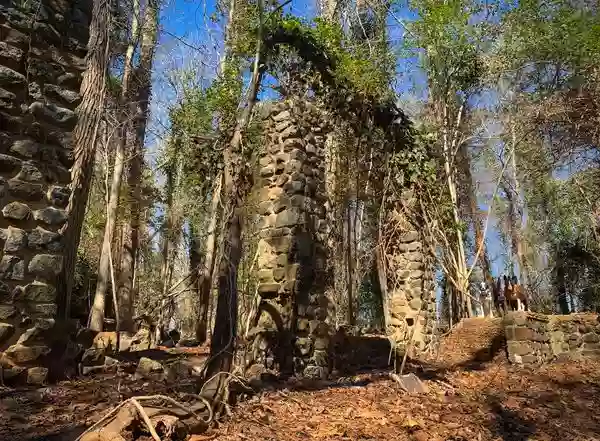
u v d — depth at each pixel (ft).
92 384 15.65
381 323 51.96
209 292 40.32
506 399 19.10
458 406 17.47
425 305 37.11
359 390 19.01
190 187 43.98
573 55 46.75
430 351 35.81
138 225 44.24
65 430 10.75
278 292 24.44
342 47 32.12
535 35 47.67
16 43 16.57
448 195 47.88
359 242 43.83
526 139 54.80
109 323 39.22
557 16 47.32
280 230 25.17
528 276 62.75
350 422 14.38
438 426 14.75
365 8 44.80
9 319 15.16
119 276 42.80
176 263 58.44
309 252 25.25
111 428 10.16
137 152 41.57
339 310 41.47
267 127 27.02
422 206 38.75
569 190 61.31
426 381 21.97
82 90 17.88
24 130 16.37
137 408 10.72
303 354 23.75
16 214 15.80
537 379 24.09
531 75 53.11
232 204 15.90
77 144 17.47
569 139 52.80
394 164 37.45
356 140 34.55
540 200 65.10
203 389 13.41
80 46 18.11
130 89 38.06
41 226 16.30
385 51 37.91
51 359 15.92
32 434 10.43
